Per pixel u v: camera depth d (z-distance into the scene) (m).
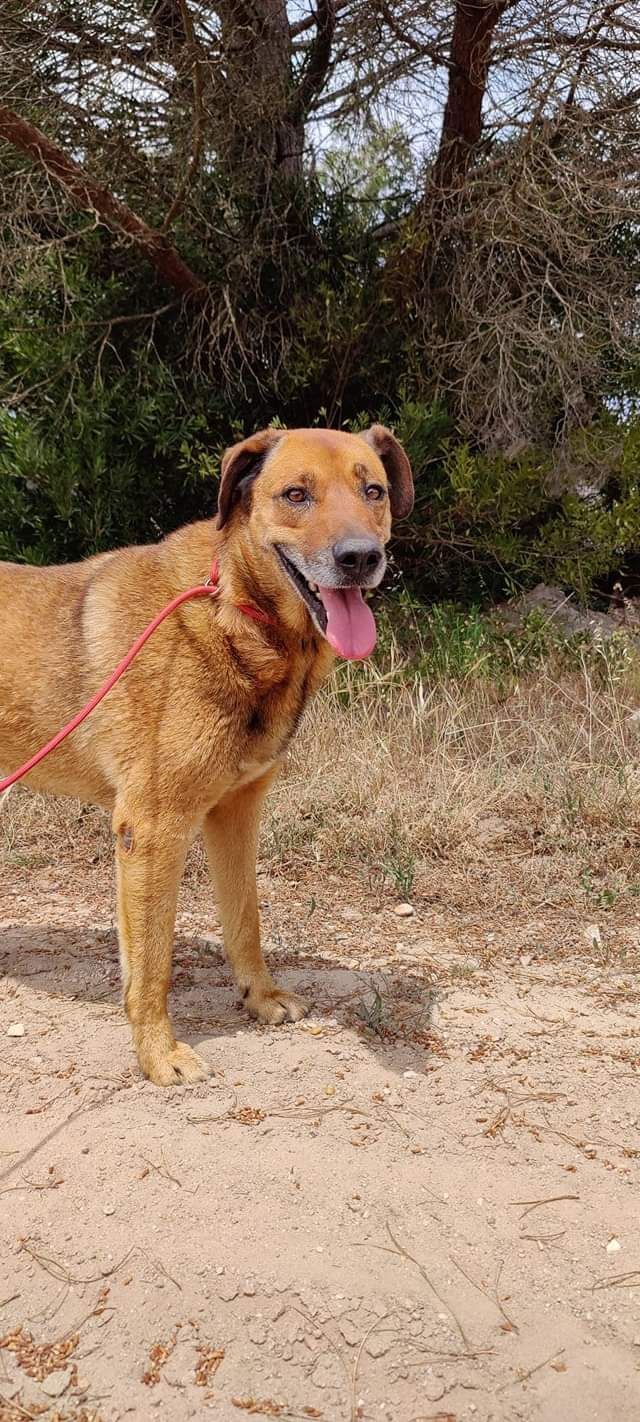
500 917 2.09
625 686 3.13
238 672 1.59
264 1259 1.32
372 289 3.68
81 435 3.36
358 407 3.95
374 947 1.99
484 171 3.65
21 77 3.38
